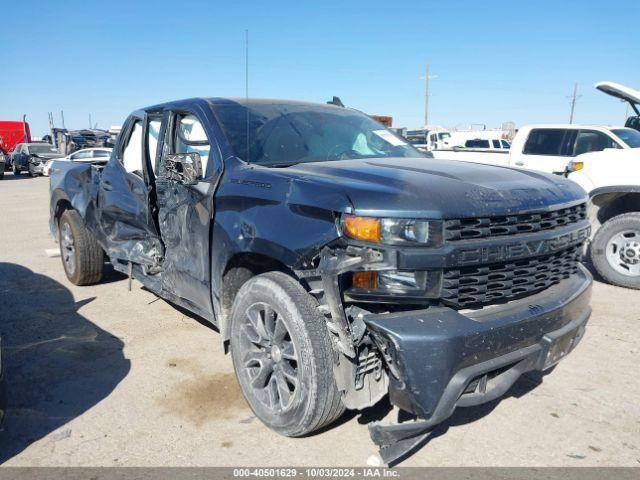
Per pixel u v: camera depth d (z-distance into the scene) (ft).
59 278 21.34
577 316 10.26
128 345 14.55
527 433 10.34
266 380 10.49
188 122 13.60
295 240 9.23
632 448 9.84
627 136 31.30
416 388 8.19
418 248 8.32
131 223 15.89
